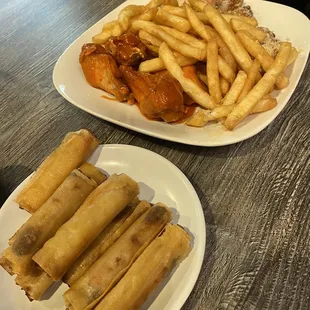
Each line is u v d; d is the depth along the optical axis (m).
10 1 0.68
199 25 0.45
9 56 0.57
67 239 0.31
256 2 0.52
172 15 0.47
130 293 0.29
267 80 0.40
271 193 0.37
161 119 0.43
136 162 0.39
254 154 0.41
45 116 0.48
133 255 0.31
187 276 0.31
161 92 0.41
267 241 0.34
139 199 0.36
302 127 0.42
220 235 0.35
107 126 0.46
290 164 0.39
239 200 0.37
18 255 0.31
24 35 0.61
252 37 0.45
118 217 0.34
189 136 0.40
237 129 0.40
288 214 0.35
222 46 0.45
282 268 0.32
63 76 0.48
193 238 0.33
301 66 0.44
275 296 0.31
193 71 0.45
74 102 0.46
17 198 0.36
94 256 0.32
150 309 0.30
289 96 0.42
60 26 0.61
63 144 0.38
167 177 0.37
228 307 0.31
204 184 0.39
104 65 0.46
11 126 0.48
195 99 0.43
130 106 0.46
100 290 0.29
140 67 0.46
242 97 0.41
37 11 0.65
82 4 0.64
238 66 0.45
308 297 0.30
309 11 0.68
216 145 0.39
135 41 0.48
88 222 0.31
